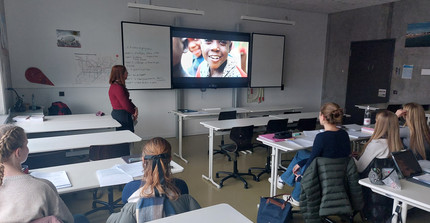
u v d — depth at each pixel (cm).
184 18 613
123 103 377
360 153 280
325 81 817
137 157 248
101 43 549
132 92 588
